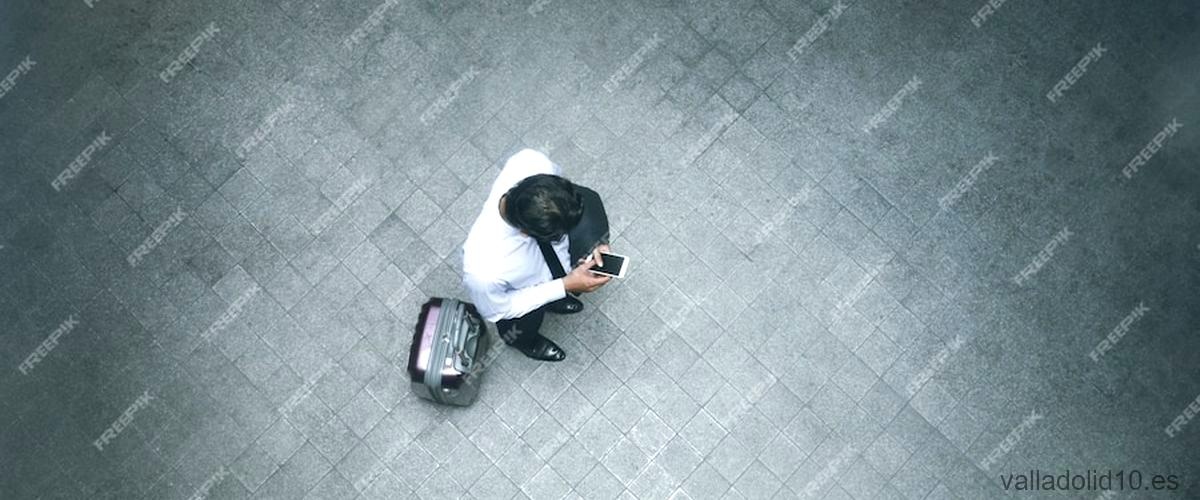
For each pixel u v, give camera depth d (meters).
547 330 6.63
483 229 4.70
